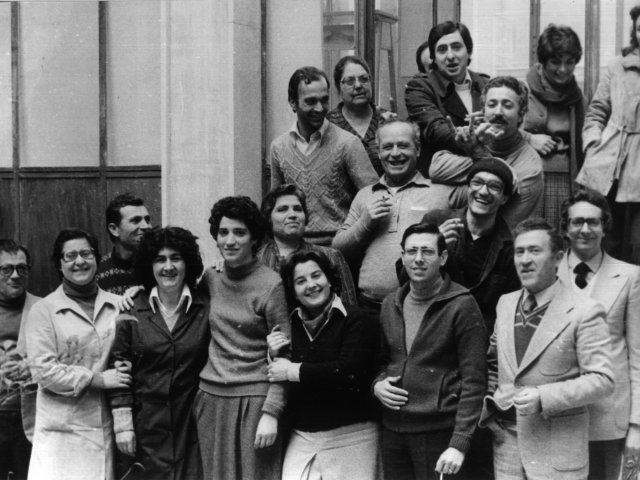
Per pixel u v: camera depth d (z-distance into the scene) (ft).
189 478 17.03
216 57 21.75
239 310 16.98
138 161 23.36
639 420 15.62
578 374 15.23
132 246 19.43
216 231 17.01
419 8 21.09
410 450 15.99
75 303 17.87
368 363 16.52
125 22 23.41
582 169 18.72
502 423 15.78
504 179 16.29
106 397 17.58
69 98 23.81
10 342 19.36
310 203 18.92
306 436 16.56
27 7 23.98
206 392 16.92
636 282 16.02
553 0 19.89
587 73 19.63
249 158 22.00
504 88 17.20
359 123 19.60
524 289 15.81
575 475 15.11
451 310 15.96
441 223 16.83
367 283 17.54
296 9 22.04
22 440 19.21
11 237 24.03
